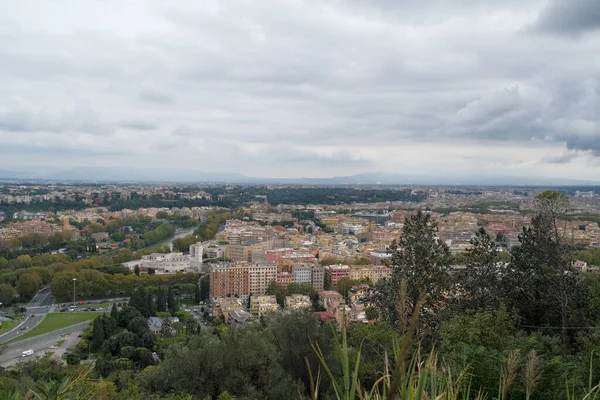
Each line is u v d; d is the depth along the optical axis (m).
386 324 37.16
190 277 184.50
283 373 38.16
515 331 35.44
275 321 43.97
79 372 13.79
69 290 162.50
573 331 39.88
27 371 77.75
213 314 146.75
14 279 167.75
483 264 45.38
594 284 41.38
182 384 39.25
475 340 25.25
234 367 40.12
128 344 104.88
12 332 128.00
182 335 107.88
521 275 45.50
